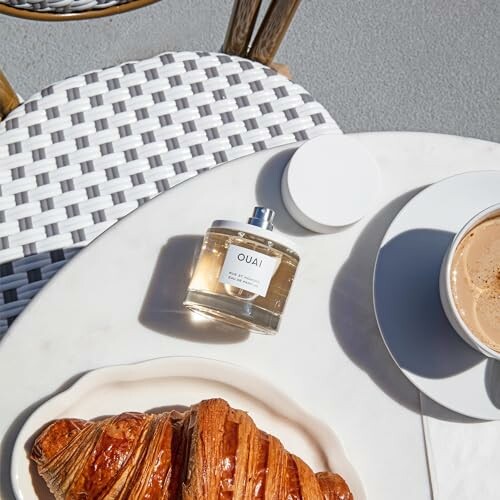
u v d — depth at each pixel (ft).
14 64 4.11
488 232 2.35
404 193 2.53
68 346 2.36
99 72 2.78
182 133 2.75
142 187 2.71
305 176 2.46
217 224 2.35
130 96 2.77
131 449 2.18
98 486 2.15
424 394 2.39
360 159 2.48
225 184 2.49
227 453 2.14
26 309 2.36
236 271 2.31
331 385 2.42
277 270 2.33
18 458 2.25
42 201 2.68
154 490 2.15
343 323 2.45
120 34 4.20
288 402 2.36
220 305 2.32
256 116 2.78
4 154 2.70
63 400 2.28
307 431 2.37
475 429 2.40
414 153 2.55
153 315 2.41
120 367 2.32
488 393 2.38
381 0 4.51
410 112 4.32
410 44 4.45
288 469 2.21
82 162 2.71
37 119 2.73
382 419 2.41
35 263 2.66
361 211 2.46
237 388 2.38
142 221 2.44
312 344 2.43
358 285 2.48
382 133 2.55
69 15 2.52
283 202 2.50
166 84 2.78
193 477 2.10
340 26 4.42
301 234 2.49
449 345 2.40
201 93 2.78
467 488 2.37
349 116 4.27
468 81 4.42
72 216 2.68
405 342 2.40
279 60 4.30
